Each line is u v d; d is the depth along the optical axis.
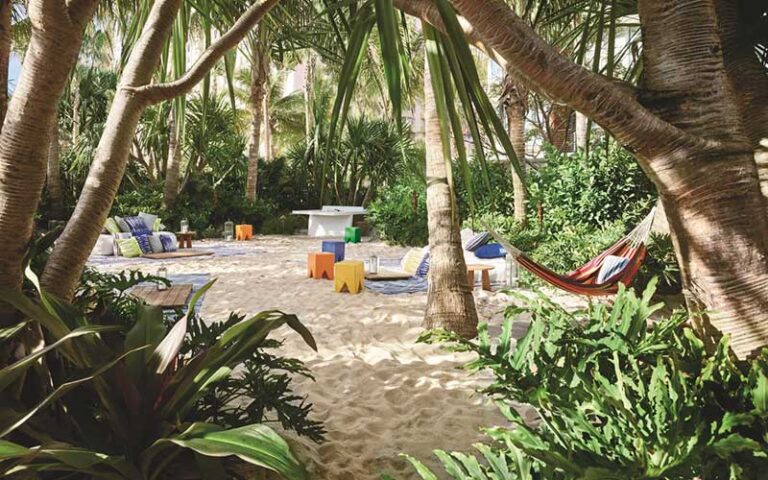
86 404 2.28
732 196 2.17
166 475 2.13
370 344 4.89
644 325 2.28
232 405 3.40
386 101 17.78
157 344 2.41
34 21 2.08
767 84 3.05
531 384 2.14
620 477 1.48
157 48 2.69
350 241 14.86
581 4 4.44
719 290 2.19
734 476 1.54
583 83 2.11
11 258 2.19
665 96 2.27
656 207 5.08
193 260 10.83
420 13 2.48
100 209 2.54
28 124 2.13
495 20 2.06
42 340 2.15
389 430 3.18
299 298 6.96
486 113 2.15
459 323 5.05
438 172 5.16
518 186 10.53
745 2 3.11
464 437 3.07
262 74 16.73
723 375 1.96
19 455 1.62
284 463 1.67
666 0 2.28
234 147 17.47
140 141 17.70
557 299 6.80
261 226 17.64
